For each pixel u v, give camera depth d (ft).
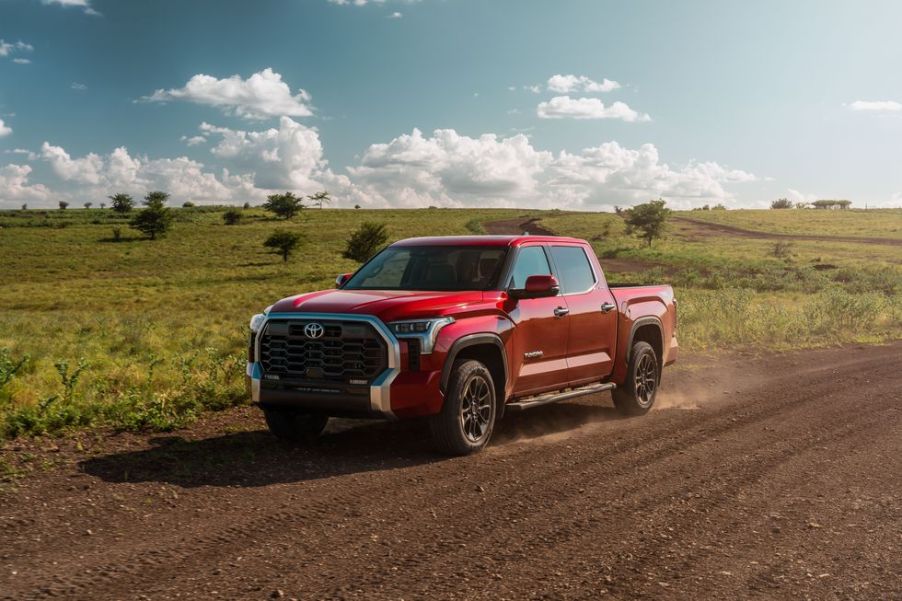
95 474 17.67
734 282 155.33
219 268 249.75
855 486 17.76
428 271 22.58
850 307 63.16
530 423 25.57
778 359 43.73
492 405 20.97
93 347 51.72
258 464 19.01
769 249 285.64
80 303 141.38
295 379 19.70
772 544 13.71
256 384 20.18
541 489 17.11
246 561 12.40
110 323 78.13
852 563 12.80
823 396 31.09
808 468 19.40
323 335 19.38
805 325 57.72
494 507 15.67
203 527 14.11
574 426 25.07
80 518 14.53
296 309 20.08
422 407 19.22
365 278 23.16
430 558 12.69
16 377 32.24
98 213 632.79
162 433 22.35
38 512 14.85
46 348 49.93
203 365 36.42
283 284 189.88
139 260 282.15
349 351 19.17
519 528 14.37
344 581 11.60
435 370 19.29
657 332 28.48
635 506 15.90
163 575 11.74
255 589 11.22
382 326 19.01
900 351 47.50
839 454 21.01
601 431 24.13
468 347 20.70
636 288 27.78
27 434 21.53
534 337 22.33
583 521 14.85
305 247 330.75
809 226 444.96
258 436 22.38
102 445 20.59
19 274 239.71
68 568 11.98
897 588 11.73
